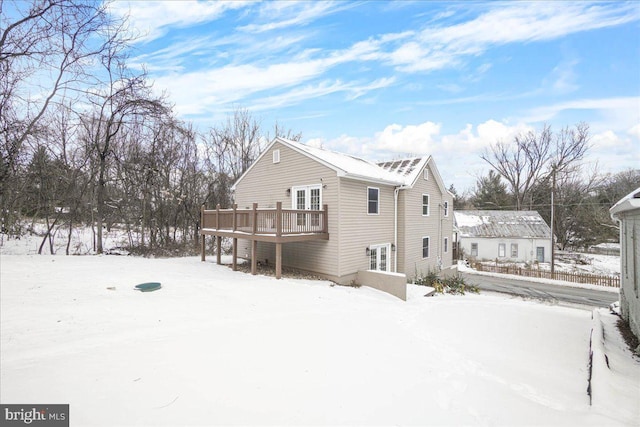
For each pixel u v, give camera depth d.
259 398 3.09
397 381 3.71
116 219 17.38
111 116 13.95
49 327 4.84
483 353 5.13
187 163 19.58
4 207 13.27
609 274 20.31
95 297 6.73
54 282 7.67
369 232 12.25
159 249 16.44
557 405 3.31
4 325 4.80
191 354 4.04
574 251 30.67
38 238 15.95
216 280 9.38
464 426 2.81
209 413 2.77
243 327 5.31
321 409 2.96
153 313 5.90
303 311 6.66
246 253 14.71
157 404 2.86
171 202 18.12
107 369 3.50
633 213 5.88
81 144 15.14
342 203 10.98
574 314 8.41
